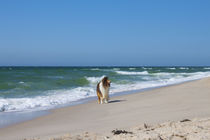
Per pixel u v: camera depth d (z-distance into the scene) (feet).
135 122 20.59
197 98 31.99
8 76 86.63
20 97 42.04
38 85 59.31
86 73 125.70
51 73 119.03
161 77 108.37
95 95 48.24
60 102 38.93
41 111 30.96
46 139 16.67
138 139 14.03
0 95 43.27
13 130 21.36
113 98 41.01
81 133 17.67
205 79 56.70
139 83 74.64
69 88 58.08
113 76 106.93
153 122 19.84
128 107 29.60
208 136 13.73
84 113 28.32
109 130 18.21
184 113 22.57
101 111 28.78
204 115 20.95
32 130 20.90
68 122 23.63
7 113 29.81
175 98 33.12
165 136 14.26
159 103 30.22
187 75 128.88
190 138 13.61
